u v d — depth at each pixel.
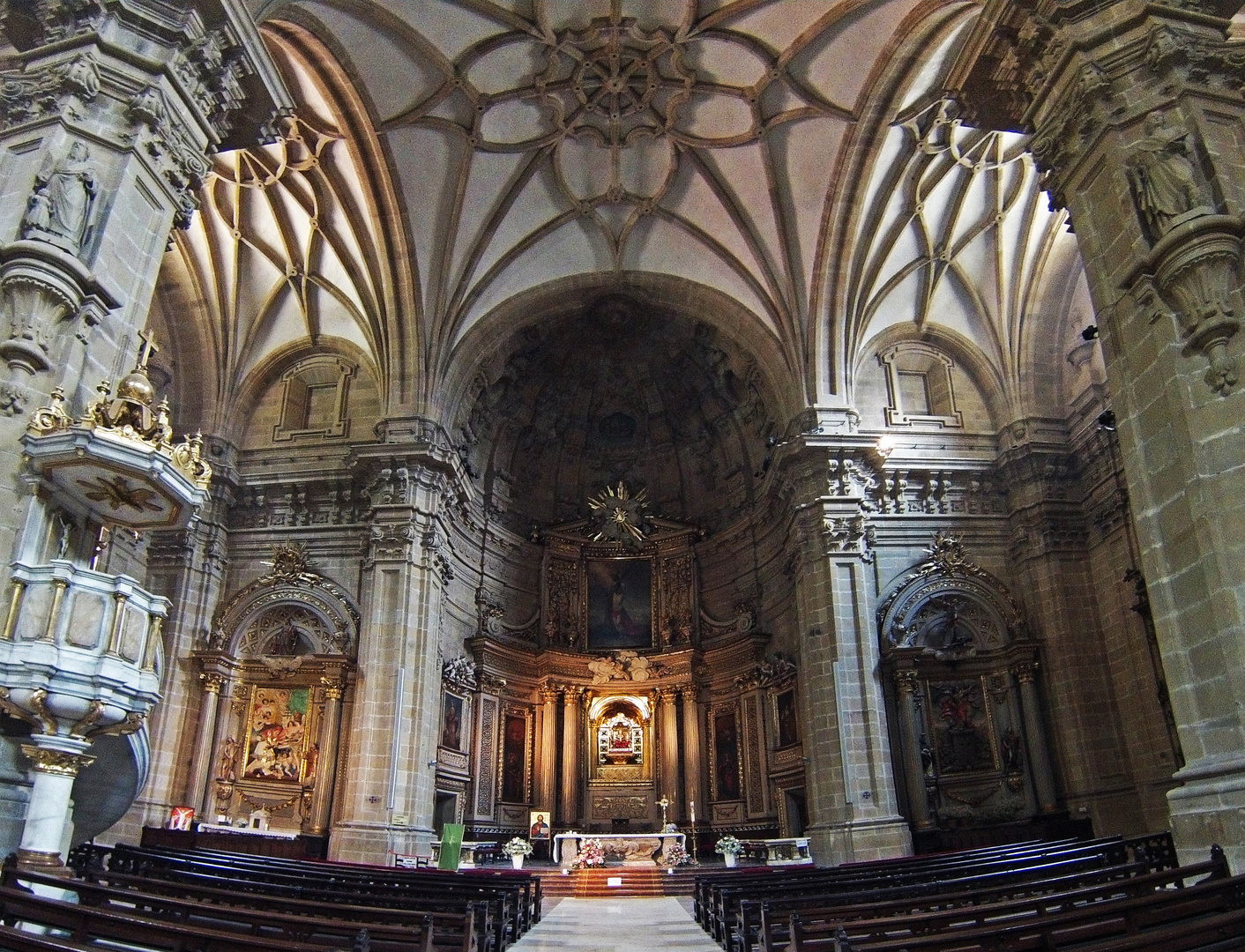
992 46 11.74
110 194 9.98
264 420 25.86
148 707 9.11
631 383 30.05
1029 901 7.73
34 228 9.30
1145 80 10.13
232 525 24.59
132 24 10.58
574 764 27.28
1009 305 24.39
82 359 9.53
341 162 21.88
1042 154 11.19
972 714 22.19
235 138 12.78
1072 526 22.58
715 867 21.61
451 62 20.00
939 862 13.89
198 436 10.16
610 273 25.92
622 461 30.59
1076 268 23.78
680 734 27.44
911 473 23.67
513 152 22.56
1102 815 20.09
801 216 23.14
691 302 25.98
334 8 17.95
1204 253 8.95
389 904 9.90
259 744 22.55
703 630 28.28
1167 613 9.03
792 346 24.12
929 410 25.08
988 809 21.23
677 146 22.94
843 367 23.86
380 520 22.77
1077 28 10.59
